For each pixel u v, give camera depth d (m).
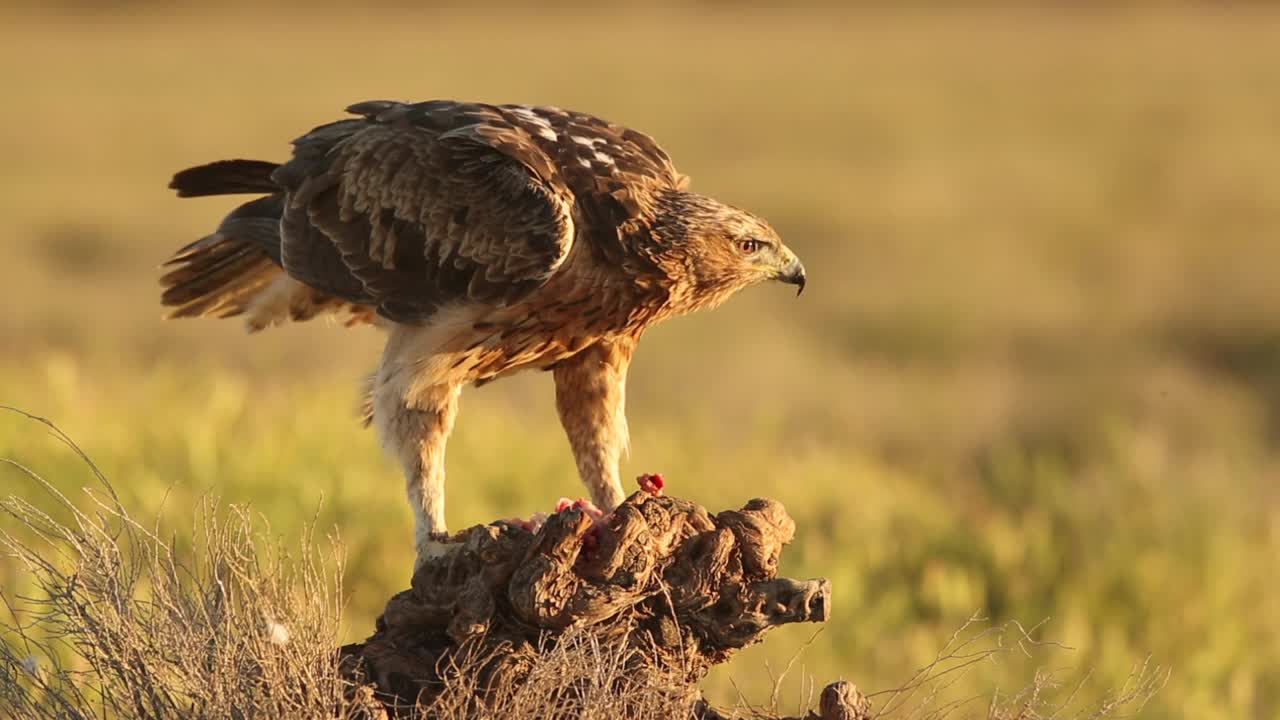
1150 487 27.59
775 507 11.83
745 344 42.53
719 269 14.58
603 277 14.38
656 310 14.79
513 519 12.05
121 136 94.81
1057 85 142.62
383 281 14.77
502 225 14.17
